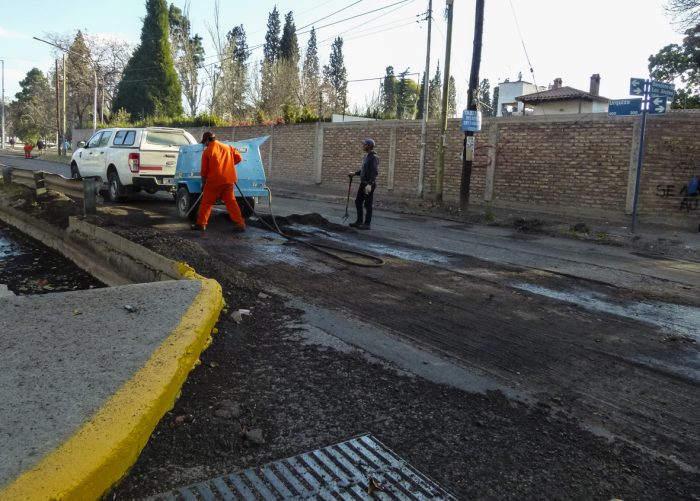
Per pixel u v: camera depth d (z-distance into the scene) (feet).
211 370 14.34
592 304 22.15
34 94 266.16
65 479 8.60
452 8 54.49
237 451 10.81
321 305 20.57
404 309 20.49
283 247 31.01
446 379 14.47
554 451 11.23
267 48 236.02
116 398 11.12
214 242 31.48
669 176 46.83
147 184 44.52
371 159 39.06
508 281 25.43
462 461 10.74
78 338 14.24
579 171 50.01
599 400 13.62
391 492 9.71
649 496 9.86
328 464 10.48
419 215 50.65
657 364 16.06
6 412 10.43
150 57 182.29
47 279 30.09
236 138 95.86
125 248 27.20
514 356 16.26
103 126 148.46
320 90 152.35
